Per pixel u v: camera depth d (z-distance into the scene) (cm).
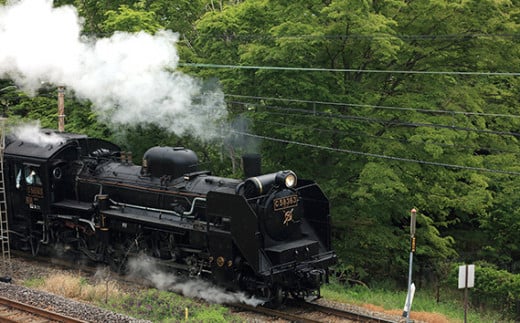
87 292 1377
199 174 1525
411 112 1845
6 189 1845
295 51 1772
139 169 1642
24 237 1819
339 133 1906
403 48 1833
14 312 1234
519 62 1895
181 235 1480
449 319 1370
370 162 1777
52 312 1194
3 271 1614
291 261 1334
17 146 1838
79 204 1717
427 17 1812
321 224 1466
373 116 1878
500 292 1741
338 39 1783
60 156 1756
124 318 1170
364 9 1695
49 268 1683
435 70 1900
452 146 1864
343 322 1250
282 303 1386
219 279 1351
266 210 1323
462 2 1705
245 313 1311
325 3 1891
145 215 1552
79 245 1714
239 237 1302
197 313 1250
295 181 1384
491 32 1827
